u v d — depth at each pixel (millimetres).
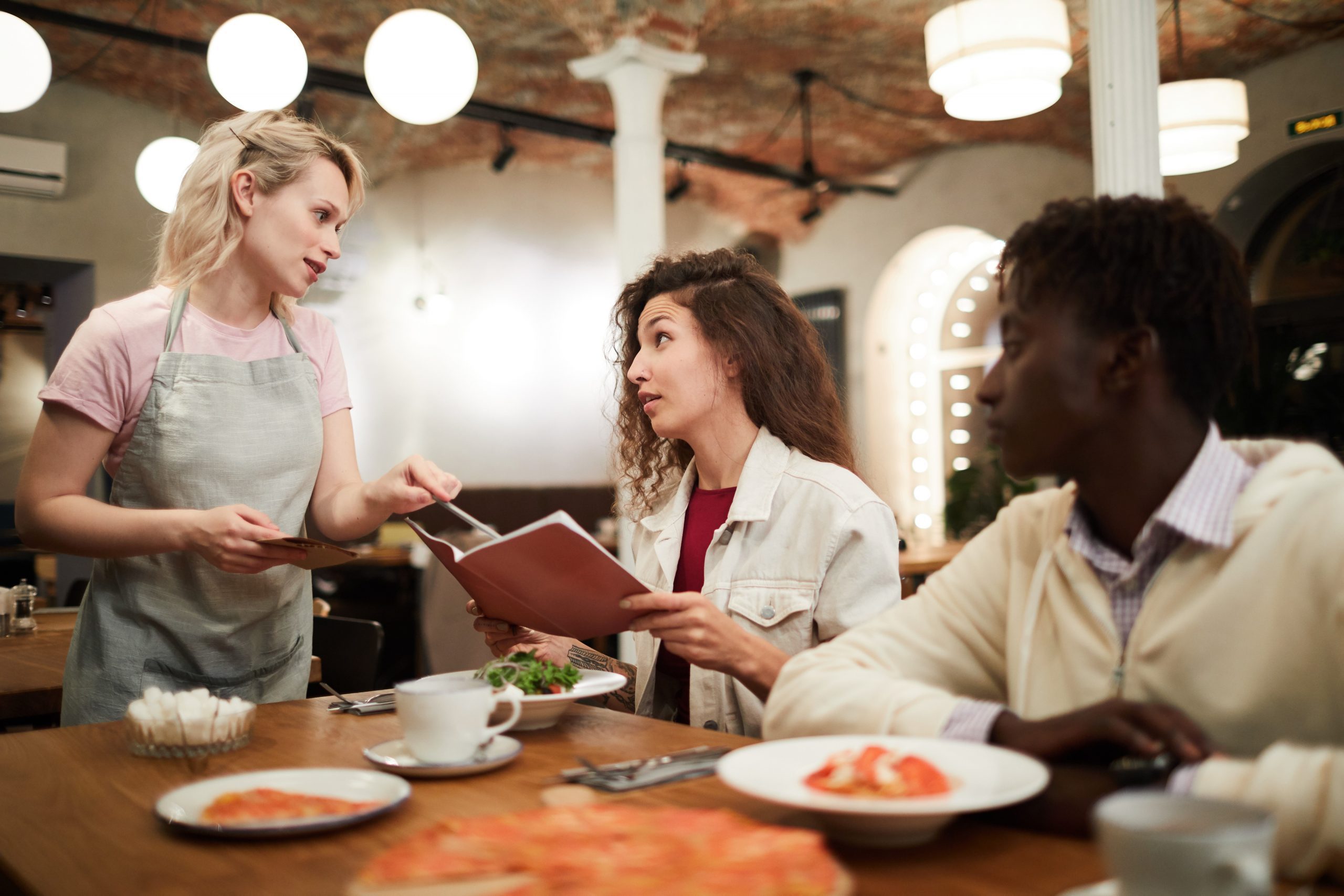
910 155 9852
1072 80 7648
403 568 6789
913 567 5973
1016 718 946
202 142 1881
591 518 10227
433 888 699
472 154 9531
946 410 10391
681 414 1775
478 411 9734
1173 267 896
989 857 817
